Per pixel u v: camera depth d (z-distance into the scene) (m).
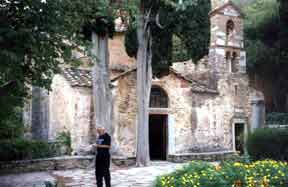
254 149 14.59
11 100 10.56
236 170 8.85
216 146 20.52
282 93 27.47
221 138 20.77
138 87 17.27
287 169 9.09
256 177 8.45
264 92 28.08
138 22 16.95
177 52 22.72
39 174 13.93
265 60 26.08
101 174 10.03
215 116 20.69
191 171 9.42
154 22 17.39
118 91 18.09
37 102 19.83
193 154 19.17
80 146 16.92
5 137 15.45
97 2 11.39
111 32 16.62
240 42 22.16
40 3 9.28
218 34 21.39
